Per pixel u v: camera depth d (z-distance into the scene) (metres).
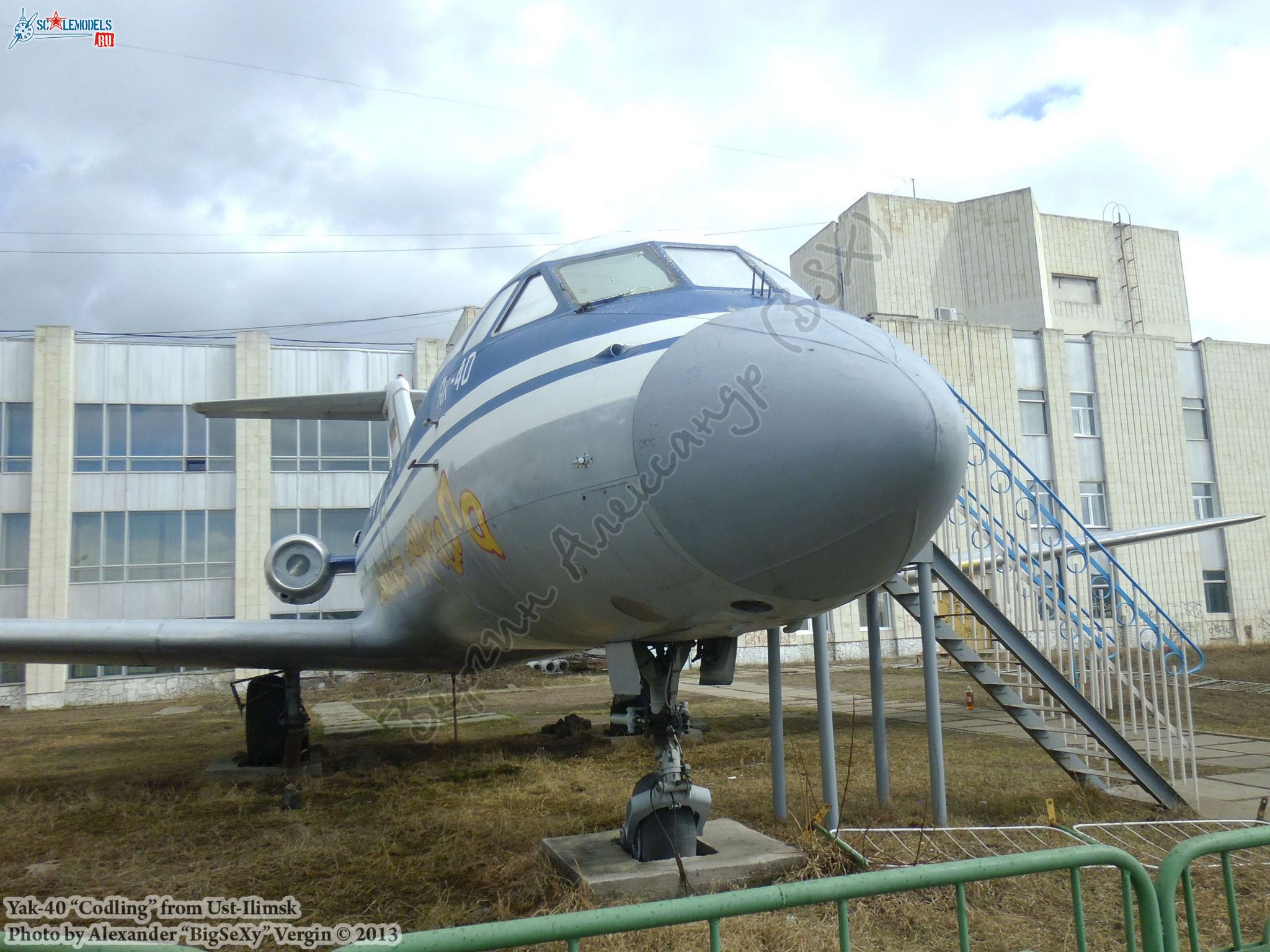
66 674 22.80
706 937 4.24
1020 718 7.63
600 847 5.48
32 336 24.05
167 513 24.50
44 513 23.12
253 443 25.05
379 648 8.26
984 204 30.89
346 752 11.09
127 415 24.50
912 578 8.00
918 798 7.45
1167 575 29.64
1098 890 5.04
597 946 4.12
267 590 24.66
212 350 25.38
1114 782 7.91
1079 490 28.94
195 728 15.49
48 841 6.64
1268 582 31.47
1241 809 7.05
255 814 7.46
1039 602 8.69
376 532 8.54
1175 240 37.00
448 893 5.07
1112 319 35.53
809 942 4.23
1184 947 4.37
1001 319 30.48
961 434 3.63
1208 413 31.84
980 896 4.91
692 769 9.27
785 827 6.32
